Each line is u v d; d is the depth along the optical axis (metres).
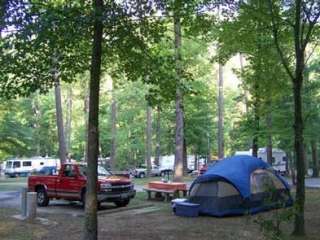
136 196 23.09
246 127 25.69
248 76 19.03
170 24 12.12
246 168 16.55
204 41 17.25
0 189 30.47
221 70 40.91
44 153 71.75
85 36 8.91
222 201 15.91
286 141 29.00
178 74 10.39
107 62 10.43
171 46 12.44
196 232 12.87
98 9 8.05
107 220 15.36
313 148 47.19
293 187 27.02
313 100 25.67
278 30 13.53
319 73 28.61
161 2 9.06
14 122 42.50
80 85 46.41
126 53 9.82
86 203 9.19
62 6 8.27
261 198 16.25
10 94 9.61
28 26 7.89
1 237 12.20
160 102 10.62
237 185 15.93
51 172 21.48
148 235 12.42
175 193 21.02
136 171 53.56
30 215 15.21
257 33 14.09
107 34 9.18
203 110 47.91
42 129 68.81
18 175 60.12
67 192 19.06
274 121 25.00
